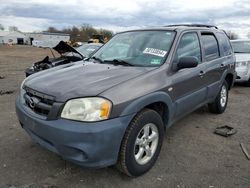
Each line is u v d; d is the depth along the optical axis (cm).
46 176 330
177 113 400
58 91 302
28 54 3142
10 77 1152
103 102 285
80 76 338
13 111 586
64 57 746
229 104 687
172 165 363
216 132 478
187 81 409
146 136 336
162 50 396
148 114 326
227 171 352
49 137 293
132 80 323
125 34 473
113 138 287
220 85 547
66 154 290
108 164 295
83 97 287
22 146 406
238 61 902
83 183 318
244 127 518
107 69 363
